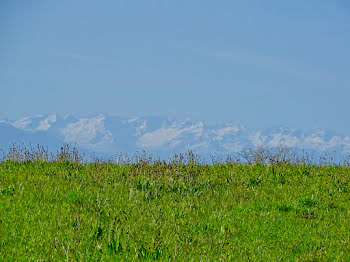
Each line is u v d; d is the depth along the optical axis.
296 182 66.00
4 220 41.62
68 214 44.44
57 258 33.75
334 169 75.12
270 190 61.56
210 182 63.59
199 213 49.44
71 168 68.25
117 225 40.22
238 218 48.00
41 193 51.94
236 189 60.78
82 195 52.41
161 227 42.72
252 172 70.62
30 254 34.28
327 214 51.66
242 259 36.59
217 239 41.09
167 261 34.16
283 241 42.09
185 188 59.62
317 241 42.31
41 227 39.94
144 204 51.34
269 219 48.19
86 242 36.84
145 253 35.22
